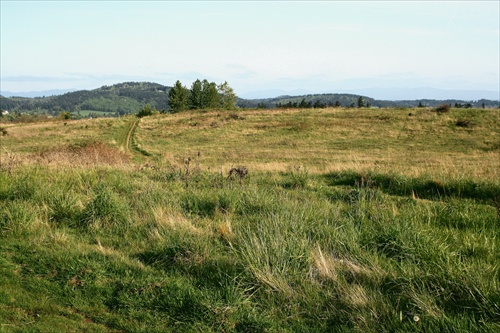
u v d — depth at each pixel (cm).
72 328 356
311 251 480
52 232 603
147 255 515
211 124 5847
